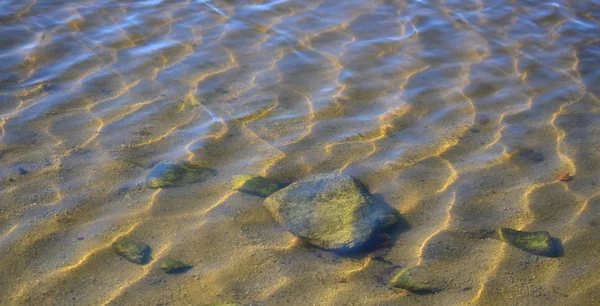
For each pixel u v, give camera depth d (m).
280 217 2.19
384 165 2.40
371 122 2.59
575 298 2.01
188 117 2.58
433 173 2.38
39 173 2.31
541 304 2.00
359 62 2.93
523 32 3.20
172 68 2.85
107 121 2.54
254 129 2.54
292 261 2.09
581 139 2.53
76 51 2.93
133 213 2.20
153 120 2.56
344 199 2.22
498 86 2.81
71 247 2.10
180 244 2.12
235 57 2.94
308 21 3.23
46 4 3.28
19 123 2.51
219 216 2.20
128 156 2.40
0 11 3.19
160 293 2.00
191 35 3.08
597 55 3.04
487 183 2.34
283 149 2.45
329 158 2.42
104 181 2.30
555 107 2.70
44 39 3.00
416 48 3.05
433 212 2.24
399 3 3.43
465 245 2.14
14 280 2.01
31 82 2.72
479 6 3.43
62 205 2.21
